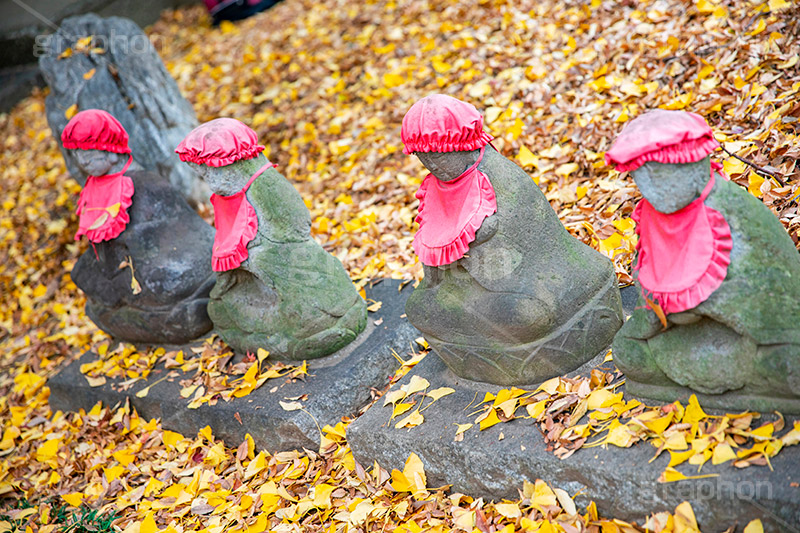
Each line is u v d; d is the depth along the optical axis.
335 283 3.45
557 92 4.80
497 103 4.97
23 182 7.03
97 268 4.08
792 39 4.06
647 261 2.41
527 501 2.55
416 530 2.66
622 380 2.68
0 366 5.05
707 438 2.26
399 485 2.84
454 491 2.81
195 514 3.15
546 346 2.75
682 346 2.38
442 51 5.86
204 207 5.39
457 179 2.70
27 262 5.99
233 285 3.59
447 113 2.56
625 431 2.42
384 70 6.05
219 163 3.21
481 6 6.16
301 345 3.45
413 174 4.89
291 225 3.35
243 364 3.65
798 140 3.47
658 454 2.32
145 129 5.10
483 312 2.75
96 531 3.20
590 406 2.61
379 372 3.49
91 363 4.27
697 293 2.23
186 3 9.91
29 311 5.47
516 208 2.69
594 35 5.10
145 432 3.79
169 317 3.93
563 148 4.34
